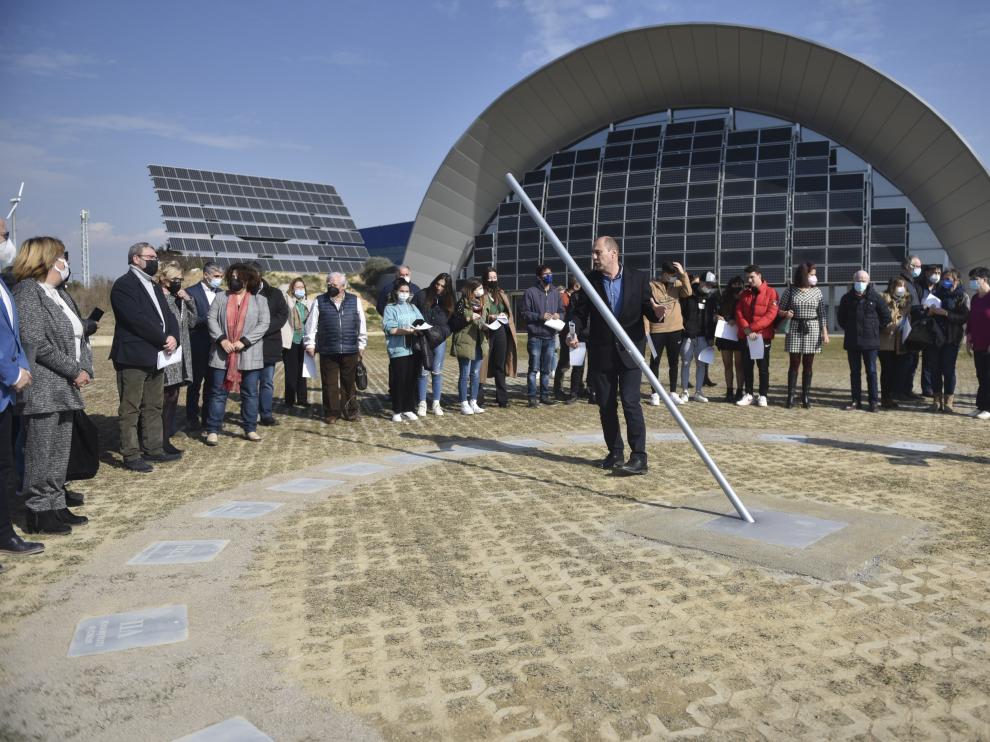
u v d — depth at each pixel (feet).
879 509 16.80
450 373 55.72
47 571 13.34
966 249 104.78
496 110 124.26
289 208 163.32
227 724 8.19
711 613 11.02
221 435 29.04
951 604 11.21
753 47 108.99
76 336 17.22
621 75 119.75
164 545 14.84
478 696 8.74
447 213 134.62
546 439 27.27
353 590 12.23
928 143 102.22
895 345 34.86
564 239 121.49
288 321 36.68
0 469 14.10
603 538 14.84
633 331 20.75
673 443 25.93
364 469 22.17
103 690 8.98
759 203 109.70
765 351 35.76
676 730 7.95
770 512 16.16
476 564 13.43
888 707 8.33
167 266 24.34
